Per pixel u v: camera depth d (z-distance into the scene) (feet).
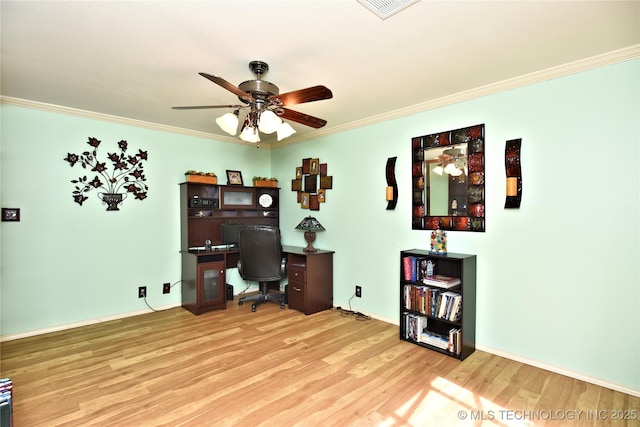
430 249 10.04
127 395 6.88
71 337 9.98
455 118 9.52
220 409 6.41
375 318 11.68
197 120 11.96
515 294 8.46
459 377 7.63
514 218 8.45
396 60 7.24
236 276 14.99
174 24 5.82
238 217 14.89
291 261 13.12
